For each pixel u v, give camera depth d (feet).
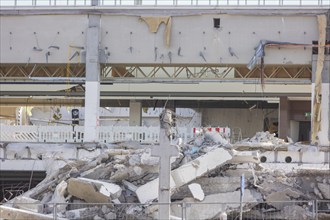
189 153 88.84
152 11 143.84
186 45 144.15
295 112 177.58
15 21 145.69
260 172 87.56
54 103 184.55
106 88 164.86
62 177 88.43
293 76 155.22
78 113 197.88
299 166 119.44
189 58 144.25
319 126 141.18
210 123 199.31
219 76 157.07
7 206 75.15
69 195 81.30
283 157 124.57
